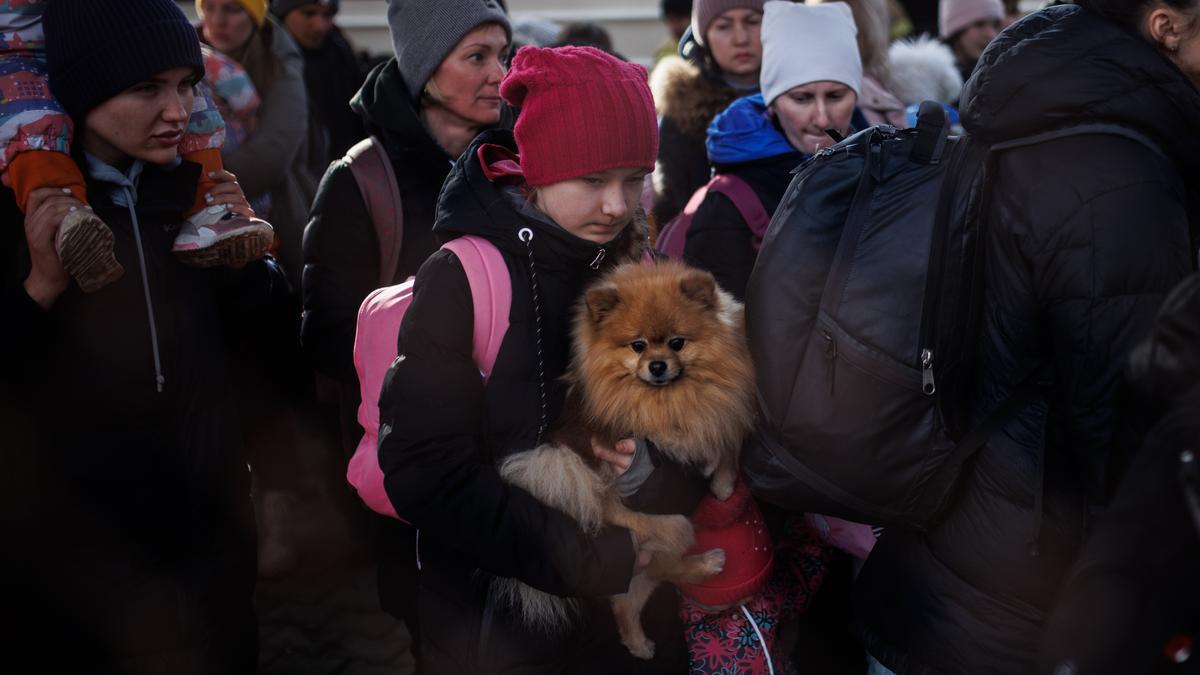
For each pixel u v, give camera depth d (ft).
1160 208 5.38
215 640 8.05
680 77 12.77
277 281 9.23
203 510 8.04
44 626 7.62
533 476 6.29
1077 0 5.93
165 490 7.77
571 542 6.16
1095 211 5.42
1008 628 6.25
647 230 7.80
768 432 6.66
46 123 7.12
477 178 6.58
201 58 7.74
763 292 6.54
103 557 7.57
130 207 7.59
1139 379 4.36
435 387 6.13
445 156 8.92
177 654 7.81
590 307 6.64
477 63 8.82
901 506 6.37
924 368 6.07
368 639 12.51
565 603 6.70
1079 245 5.46
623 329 6.63
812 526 8.54
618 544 6.31
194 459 7.97
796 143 10.43
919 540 6.70
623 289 6.76
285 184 13.99
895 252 6.14
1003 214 5.85
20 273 7.29
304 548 14.47
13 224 7.43
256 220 8.15
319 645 12.41
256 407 9.77
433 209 8.88
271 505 13.55
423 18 8.66
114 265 7.05
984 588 6.30
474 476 6.11
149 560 7.76
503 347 6.33
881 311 6.13
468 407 6.23
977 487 6.27
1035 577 6.11
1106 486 5.54
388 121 8.80
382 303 7.16
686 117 12.68
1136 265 5.34
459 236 6.58
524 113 6.26
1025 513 6.07
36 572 7.55
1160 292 5.34
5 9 7.42
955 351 6.13
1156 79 5.48
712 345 6.75
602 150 6.11
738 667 7.47
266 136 13.41
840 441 6.29
